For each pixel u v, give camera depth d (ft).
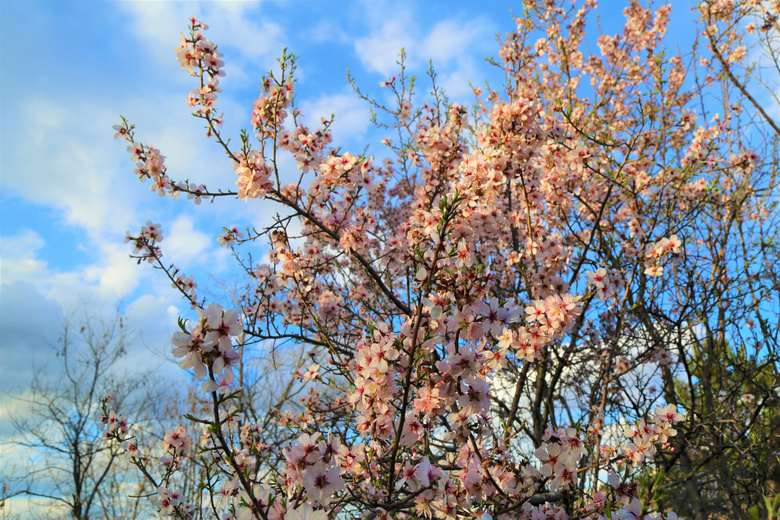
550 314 8.43
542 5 22.49
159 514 11.57
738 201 19.79
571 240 18.15
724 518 18.24
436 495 8.27
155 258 13.58
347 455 8.08
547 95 23.71
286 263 12.37
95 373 37.06
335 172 11.40
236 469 5.60
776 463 16.20
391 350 7.43
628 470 8.95
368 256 18.81
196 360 5.35
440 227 7.17
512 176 11.93
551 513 8.94
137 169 11.05
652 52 24.72
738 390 17.57
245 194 10.67
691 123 15.67
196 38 11.00
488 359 8.73
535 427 16.76
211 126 10.68
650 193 18.66
